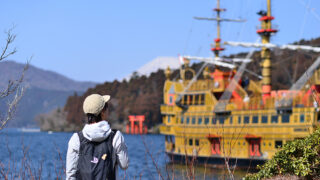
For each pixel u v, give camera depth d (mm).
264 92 51219
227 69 58125
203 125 52750
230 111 49375
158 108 134375
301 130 41875
